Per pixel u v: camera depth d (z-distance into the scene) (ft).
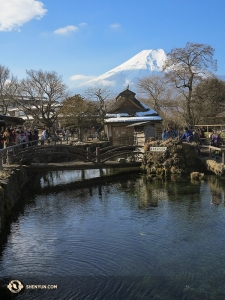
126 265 24.68
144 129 77.15
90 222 35.12
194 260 25.27
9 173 43.98
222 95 147.54
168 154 61.52
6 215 36.01
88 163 61.82
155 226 33.04
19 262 25.58
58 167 59.62
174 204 40.68
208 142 79.56
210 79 150.20
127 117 114.42
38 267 24.64
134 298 20.30
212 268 23.95
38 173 71.67
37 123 137.90
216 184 50.83
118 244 28.76
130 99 120.88
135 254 26.58
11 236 31.45
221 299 20.10
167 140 63.26
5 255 26.96
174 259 25.53
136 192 48.39
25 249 28.14
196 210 37.76
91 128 136.36
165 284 21.89
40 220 36.35
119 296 20.52
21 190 49.55
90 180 60.75
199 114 146.92
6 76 146.82
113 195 47.29
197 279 22.44
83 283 22.13
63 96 136.05
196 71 141.18
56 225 34.47
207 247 27.58
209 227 32.14
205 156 67.41
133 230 32.14
